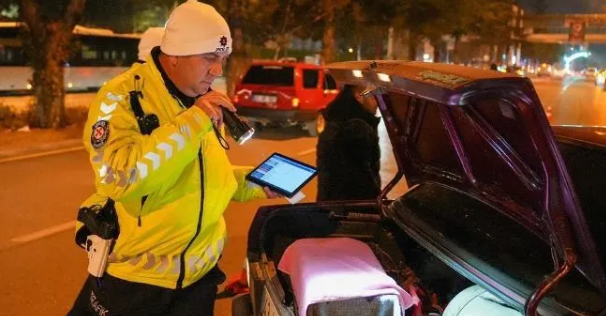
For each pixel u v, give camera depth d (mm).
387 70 2137
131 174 2057
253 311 2727
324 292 2164
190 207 2266
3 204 7078
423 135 2754
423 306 2672
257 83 13461
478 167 2324
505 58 84875
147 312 2332
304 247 2580
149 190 2137
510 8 58500
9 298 4516
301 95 13141
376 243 3172
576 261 1873
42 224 6332
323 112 4168
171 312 2381
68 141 11828
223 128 2500
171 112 2254
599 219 2178
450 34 45875
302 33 25281
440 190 2975
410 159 2992
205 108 2127
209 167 2318
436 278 2943
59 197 7465
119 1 18156
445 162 2705
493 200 2322
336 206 3248
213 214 2354
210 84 2307
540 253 2254
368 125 3969
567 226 1871
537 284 2121
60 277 4934
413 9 27672
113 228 2295
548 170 1795
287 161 2799
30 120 13406
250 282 2840
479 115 1989
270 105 13148
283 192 2635
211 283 2455
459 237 2539
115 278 2312
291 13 21516
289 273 2477
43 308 4383
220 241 2459
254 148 12000
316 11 21656
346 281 2250
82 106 16719
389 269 2744
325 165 4039
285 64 13297
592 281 1928
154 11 19953
